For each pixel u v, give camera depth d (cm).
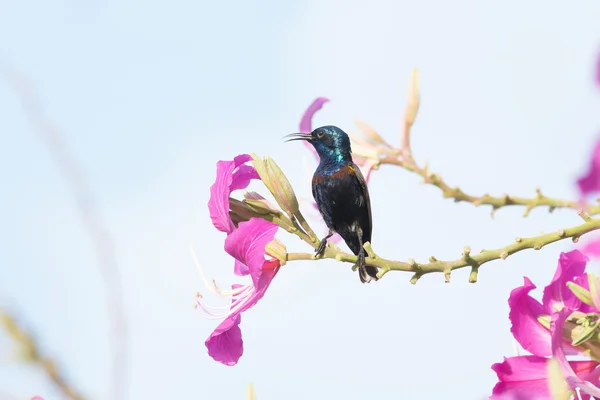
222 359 670
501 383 522
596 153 446
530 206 763
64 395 334
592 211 645
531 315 555
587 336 538
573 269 567
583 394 538
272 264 693
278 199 684
